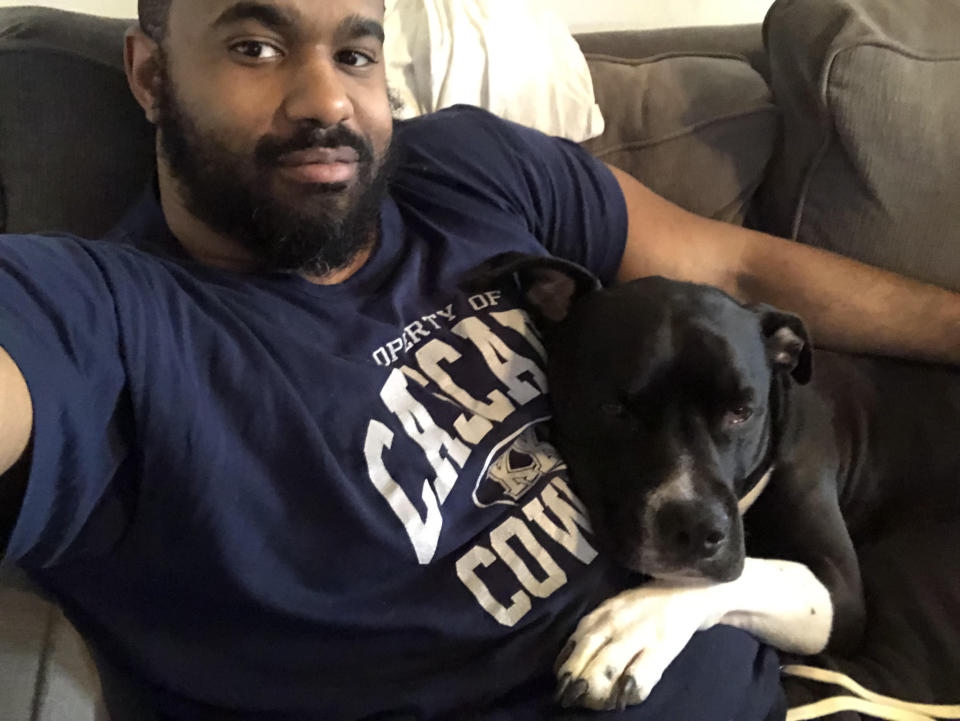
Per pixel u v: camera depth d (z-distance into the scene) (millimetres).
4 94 1320
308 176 1038
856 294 1578
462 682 935
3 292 716
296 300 1067
